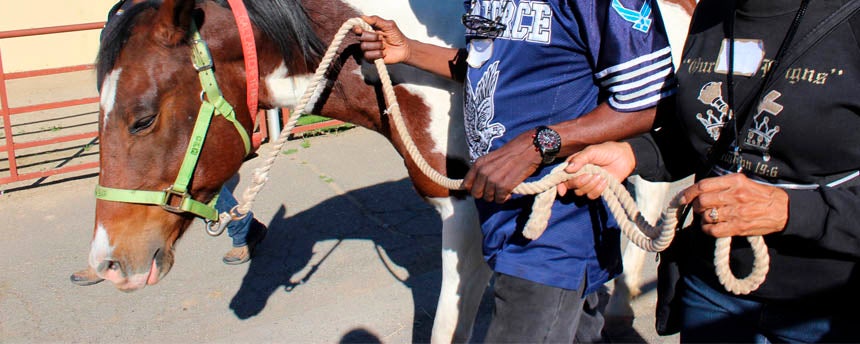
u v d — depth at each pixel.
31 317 3.53
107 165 2.16
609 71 1.75
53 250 4.18
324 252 4.11
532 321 1.93
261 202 4.73
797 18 1.46
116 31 2.08
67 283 3.83
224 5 2.20
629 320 3.37
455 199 2.45
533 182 1.89
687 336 1.83
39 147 5.90
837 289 1.53
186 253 4.13
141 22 2.09
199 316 3.53
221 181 2.31
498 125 1.98
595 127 1.77
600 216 2.00
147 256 2.24
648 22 1.73
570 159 1.72
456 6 2.37
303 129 5.87
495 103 1.95
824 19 1.44
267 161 2.19
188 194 2.24
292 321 3.47
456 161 2.42
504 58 1.91
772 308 1.65
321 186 4.98
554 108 1.90
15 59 7.95
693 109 1.67
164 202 2.21
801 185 1.52
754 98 1.53
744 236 1.54
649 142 1.84
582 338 2.38
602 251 2.03
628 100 1.74
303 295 3.70
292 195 4.84
